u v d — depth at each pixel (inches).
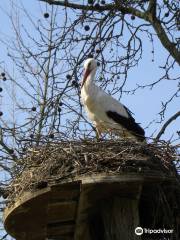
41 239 382.3
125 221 341.7
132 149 344.2
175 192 349.1
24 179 348.2
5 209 359.9
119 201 344.8
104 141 350.3
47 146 353.4
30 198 338.0
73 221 369.7
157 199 349.7
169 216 349.4
